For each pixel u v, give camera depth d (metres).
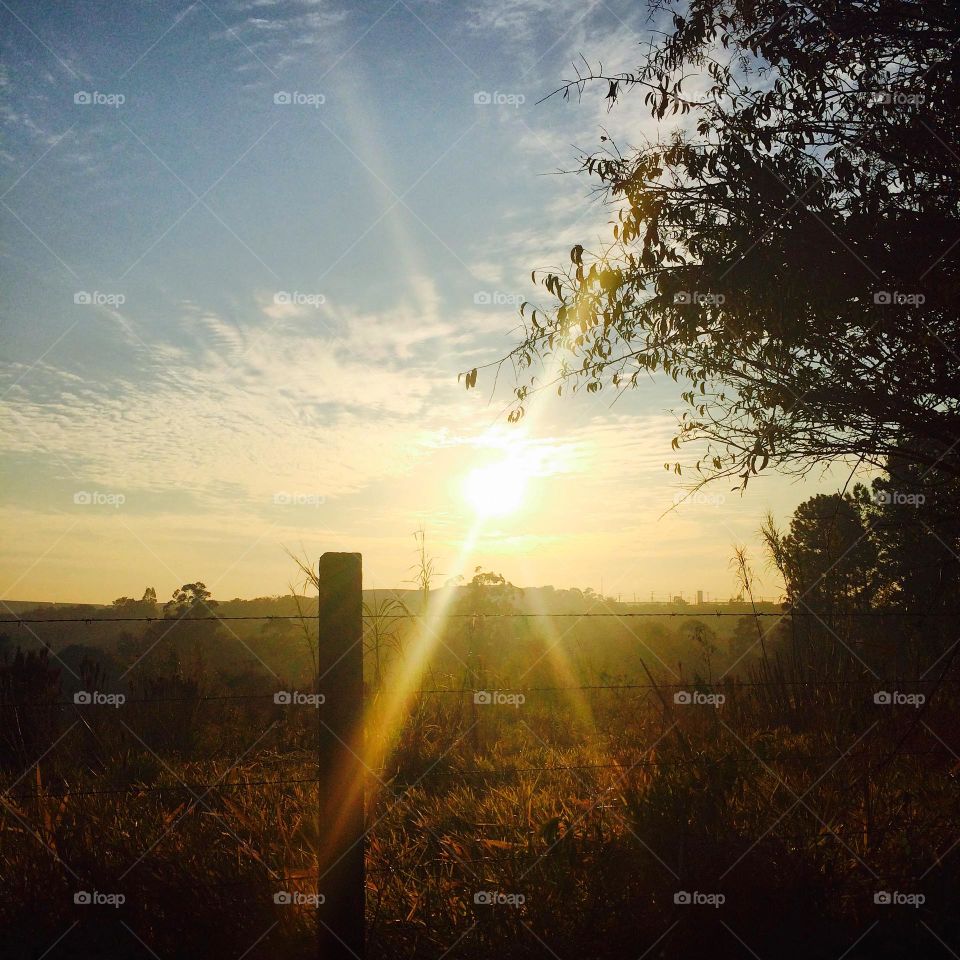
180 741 9.45
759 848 4.64
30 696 9.41
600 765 6.55
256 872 4.68
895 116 5.59
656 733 7.61
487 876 4.59
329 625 3.90
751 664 10.03
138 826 5.43
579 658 11.77
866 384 5.64
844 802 5.41
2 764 8.20
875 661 8.54
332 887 3.78
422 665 9.38
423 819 5.64
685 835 4.64
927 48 5.58
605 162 5.76
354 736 3.86
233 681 12.56
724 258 5.45
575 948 4.13
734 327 5.74
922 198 5.41
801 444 5.89
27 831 5.09
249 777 7.15
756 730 7.61
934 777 6.11
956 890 4.58
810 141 5.56
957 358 5.34
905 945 4.27
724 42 5.92
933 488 6.35
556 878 4.49
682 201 5.59
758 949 4.18
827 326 5.52
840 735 6.95
